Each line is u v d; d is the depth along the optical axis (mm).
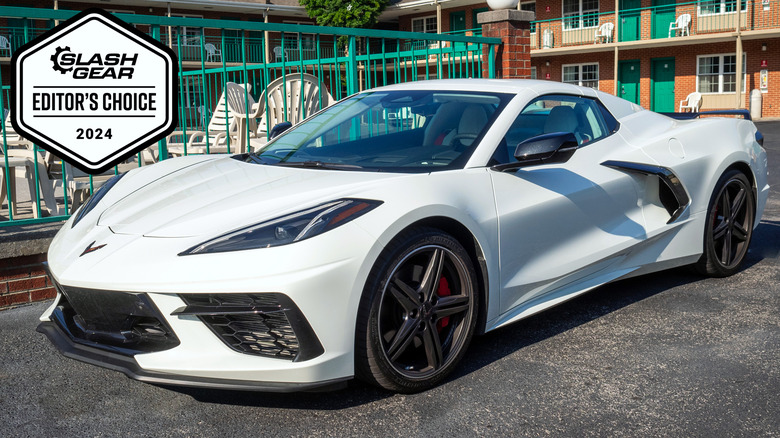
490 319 2744
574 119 3305
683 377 2582
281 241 2193
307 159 2996
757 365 2672
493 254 2699
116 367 2279
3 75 21203
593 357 2799
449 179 2623
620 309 3412
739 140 3941
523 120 3043
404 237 2387
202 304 2172
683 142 3666
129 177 3195
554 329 3146
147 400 2492
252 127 5824
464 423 2262
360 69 5246
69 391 2578
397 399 2455
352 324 2254
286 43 27766
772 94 22859
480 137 2881
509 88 3205
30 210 5016
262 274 2129
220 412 2383
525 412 2330
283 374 2201
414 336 2455
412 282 2480
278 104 5438
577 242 3107
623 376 2604
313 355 2207
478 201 2658
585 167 3186
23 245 3568
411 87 3441
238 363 2207
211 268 2152
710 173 3711
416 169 2713
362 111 3299
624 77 25781
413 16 30688
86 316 2352
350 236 2242
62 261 2455
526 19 6543
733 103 23531
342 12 26906
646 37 24828
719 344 2902
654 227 3486
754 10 22438
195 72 6160
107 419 2344
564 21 26562
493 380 2598
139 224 2486
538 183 2928
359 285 2248
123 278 2211
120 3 24594
